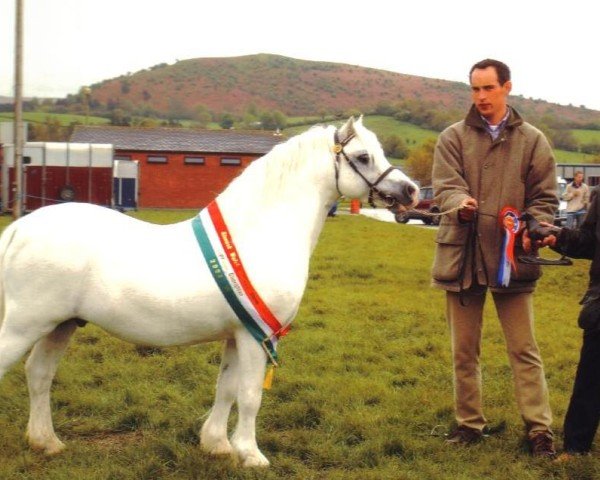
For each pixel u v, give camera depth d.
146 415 5.85
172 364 7.39
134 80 139.50
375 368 7.64
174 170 41.38
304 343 8.58
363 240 22.75
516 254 5.32
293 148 4.89
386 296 12.13
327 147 4.96
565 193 22.61
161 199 41.38
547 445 5.28
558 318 10.95
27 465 4.77
